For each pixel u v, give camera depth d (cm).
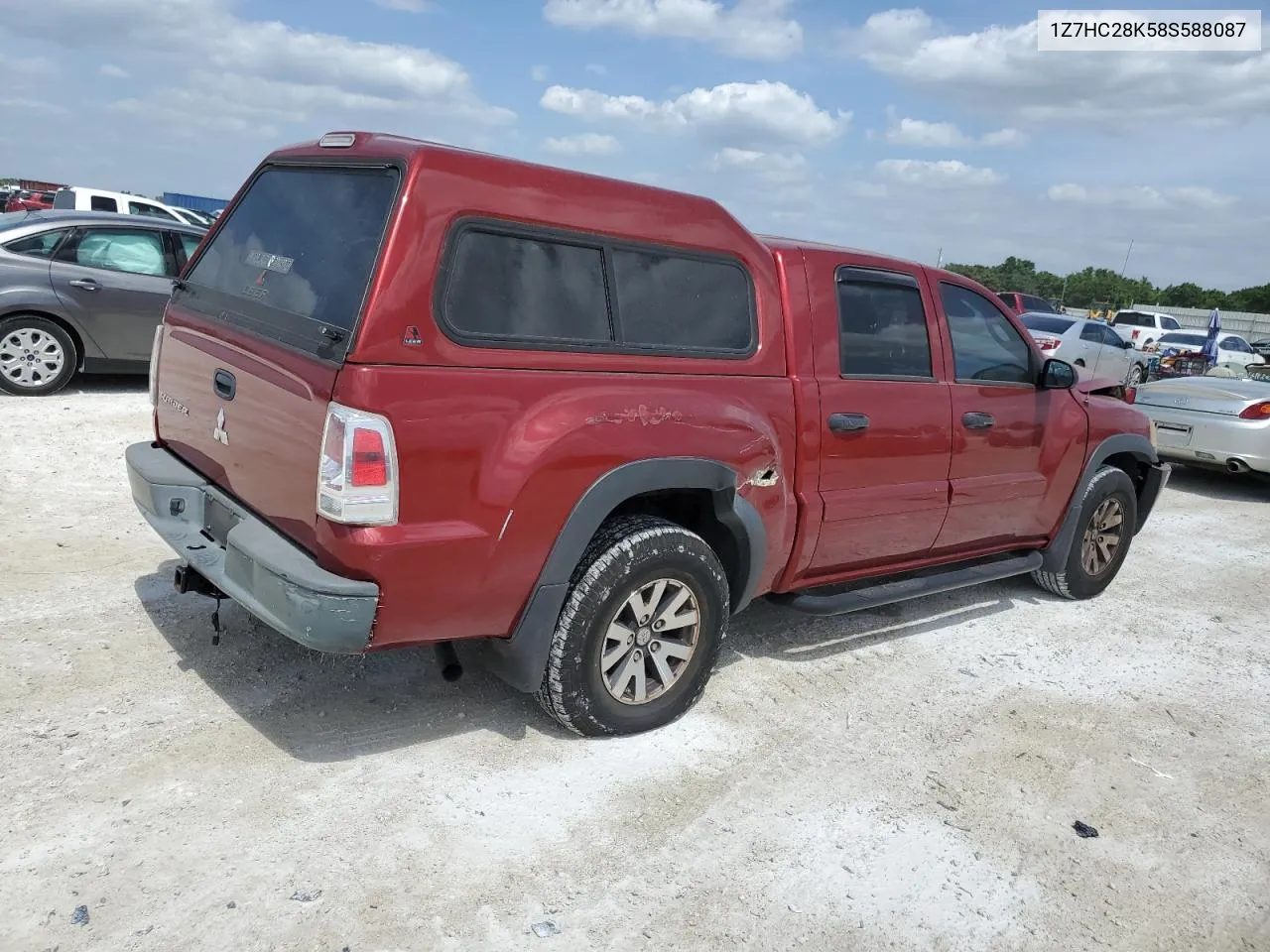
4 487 580
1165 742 420
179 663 382
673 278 356
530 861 290
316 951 245
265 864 274
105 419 776
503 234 306
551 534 316
